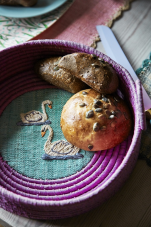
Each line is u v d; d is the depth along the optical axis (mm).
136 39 530
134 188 410
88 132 387
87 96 407
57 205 345
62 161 417
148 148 431
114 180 355
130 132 420
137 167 423
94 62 405
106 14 557
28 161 419
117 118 393
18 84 469
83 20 552
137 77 478
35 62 472
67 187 396
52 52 458
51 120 446
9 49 430
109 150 414
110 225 390
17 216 398
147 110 438
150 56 503
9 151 426
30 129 440
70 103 410
